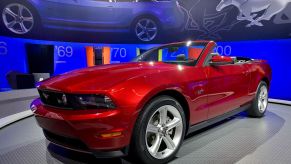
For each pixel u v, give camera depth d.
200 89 1.84
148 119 1.46
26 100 3.54
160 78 1.55
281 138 2.17
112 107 1.33
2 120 2.82
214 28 5.45
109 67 1.88
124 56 6.27
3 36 5.08
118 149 1.39
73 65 5.99
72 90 1.38
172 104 1.62
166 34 6.07
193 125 1.86
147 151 1.49
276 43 4.62
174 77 1.64
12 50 5.23
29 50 5.45
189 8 5.70
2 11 5.00
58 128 1.43
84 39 5.95
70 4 5.66
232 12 5.14
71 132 1.37
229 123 2.72
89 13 5.86
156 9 6.00
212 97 1.99
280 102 4.13
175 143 1.69
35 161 1.69
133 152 1.48
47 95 1.56
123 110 1.33
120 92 1.35
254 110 2.90
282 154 1.79
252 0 4.80
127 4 5.99
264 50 4.81
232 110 2.41
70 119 1.33
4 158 1.75
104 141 1.33
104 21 5.99
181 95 1.70
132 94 1.38
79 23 5.83
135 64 1.98
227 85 2.19
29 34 5.39
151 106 1.47
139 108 1.39
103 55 6.07
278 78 4.70
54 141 1.58
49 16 5.52
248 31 4.97
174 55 2.61
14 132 2.45
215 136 2.22
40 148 1.96
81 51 6.00
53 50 5.69
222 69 2.16
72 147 1.47
